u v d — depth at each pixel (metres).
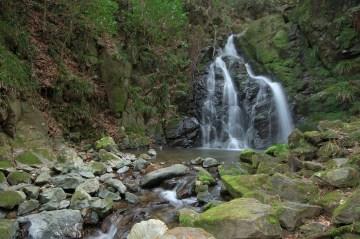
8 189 5.55
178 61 13.69
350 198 3.75
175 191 6.14
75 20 10.41
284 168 5.85
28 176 6.19
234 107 13.39
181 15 13.95
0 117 7.16
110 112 10.63
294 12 15.34
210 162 7.68
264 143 12.30
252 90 13.19
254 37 15.96
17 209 5.14
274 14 17.33
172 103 12.69
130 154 9.05
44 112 8.80
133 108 11.33
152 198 5.88
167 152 10.24
